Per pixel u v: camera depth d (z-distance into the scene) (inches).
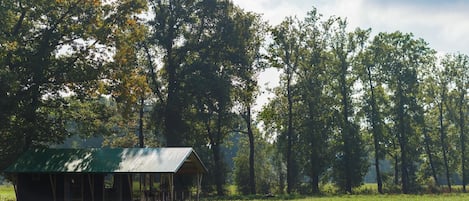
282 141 3110.2
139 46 2684.5
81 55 1876.2
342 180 3161.9
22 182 1688.0
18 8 1796.3
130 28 1940.2
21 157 1731.1
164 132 2765.7
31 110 1804.9
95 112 2023.9
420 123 3198.8
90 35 1852.9
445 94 3516.2
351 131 3122.5
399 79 3171.8
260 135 3580.2
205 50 2733.8
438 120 3550.7
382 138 3208.7
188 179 2546.8
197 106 2711.6
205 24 2773.1
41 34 1846.7
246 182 3265.3
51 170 1644.9
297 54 3011.8
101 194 1669.5
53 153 1749.5
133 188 1779.0
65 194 1670.8
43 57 1802.4
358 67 3206.2
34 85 1819.6
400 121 3169.3
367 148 3410.4
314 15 3024.1
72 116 1996.8
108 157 1697.8
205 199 2317.9
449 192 3065.9
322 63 3075.8
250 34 2815.0
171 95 2667.3
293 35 2999.5
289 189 3016.7
